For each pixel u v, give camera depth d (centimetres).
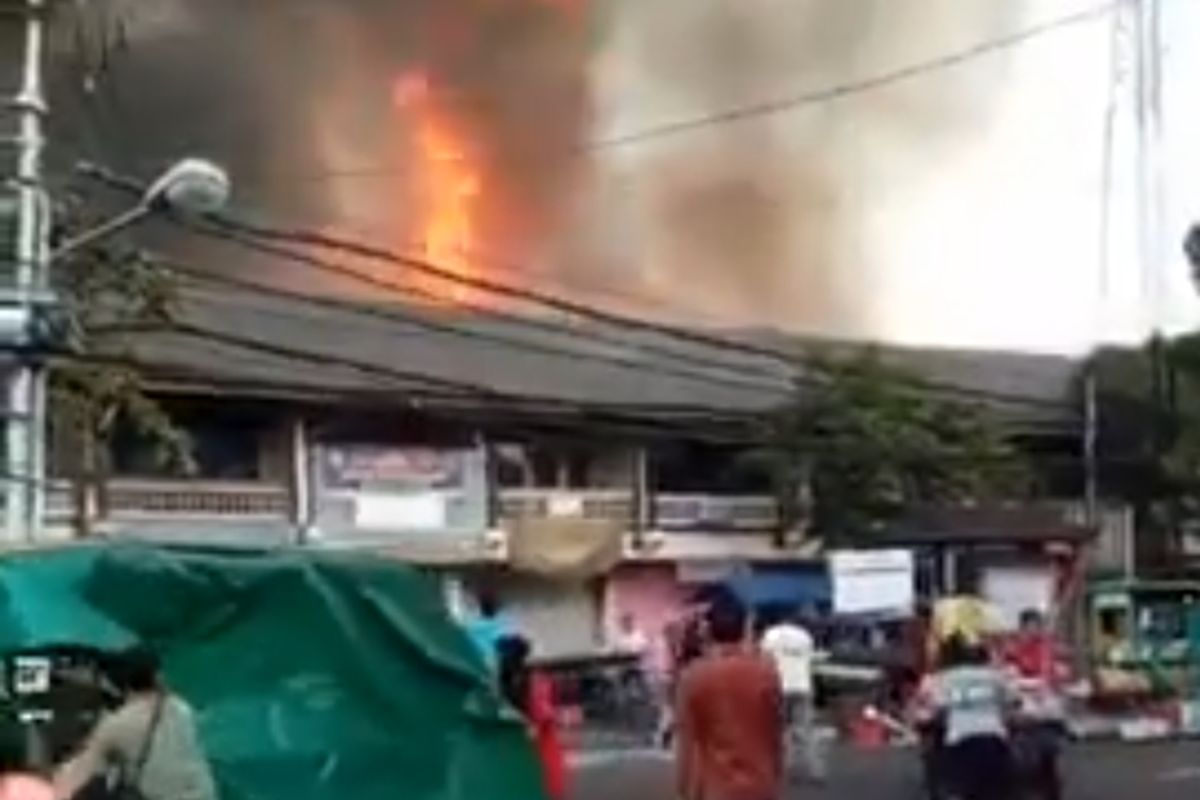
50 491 2047
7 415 1344
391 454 2923
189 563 845
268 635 862
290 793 845
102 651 797
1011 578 3216
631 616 3080
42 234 1398
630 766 2353
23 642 793
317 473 2862
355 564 891
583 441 3114
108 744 785
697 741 996
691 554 3134
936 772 1477
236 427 2838
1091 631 3131
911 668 2767
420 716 883
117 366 2059
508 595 2989
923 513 3209
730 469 3241
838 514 3184
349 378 2912
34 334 1355
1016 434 3569
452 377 3047
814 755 2045
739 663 997
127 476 2655
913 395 3303
